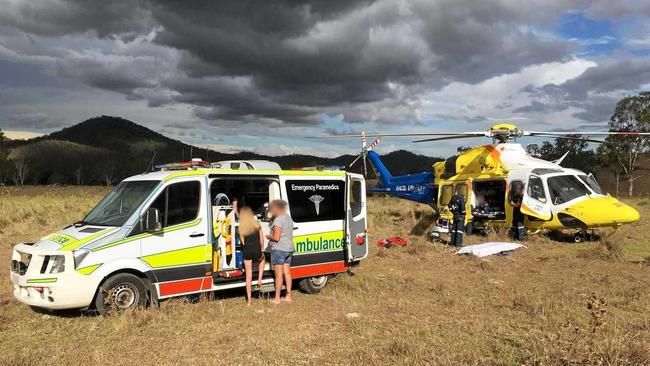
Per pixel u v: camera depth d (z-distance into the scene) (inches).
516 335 230.1
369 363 196.4
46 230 588.1
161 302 273.9
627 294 315.0
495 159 626.5
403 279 371.2
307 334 236.8
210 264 287.1
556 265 435.2
